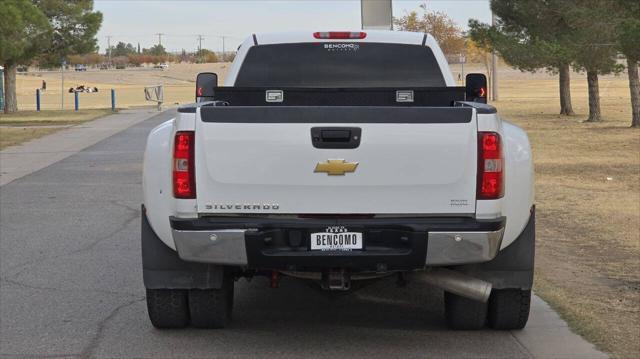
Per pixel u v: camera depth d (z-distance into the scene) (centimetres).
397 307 716
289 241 538
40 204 1303
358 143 533
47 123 3497
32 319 677
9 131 3011
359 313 697
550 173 1622
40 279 813
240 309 709
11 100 4428
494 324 626
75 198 1367
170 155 565
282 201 538
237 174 538
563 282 781
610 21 2402
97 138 2648
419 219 538
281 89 711
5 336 630
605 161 1814
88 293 760
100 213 1217
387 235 536
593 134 2511
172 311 620
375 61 739
